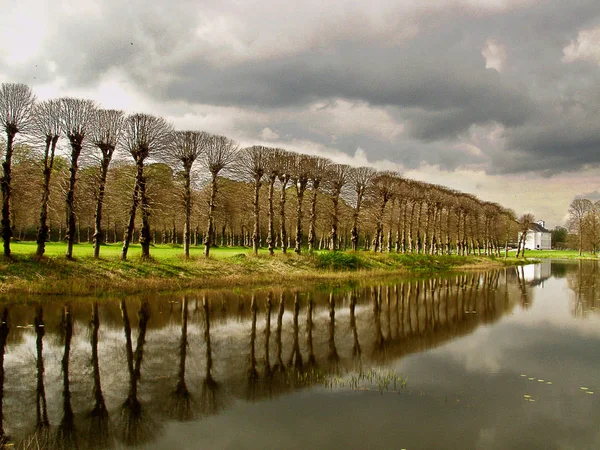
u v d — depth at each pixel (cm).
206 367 1347
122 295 2488
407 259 5209
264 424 948
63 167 3694
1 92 2683
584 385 1212
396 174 5738
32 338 1599
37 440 864
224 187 4628
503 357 1496
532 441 877
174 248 5697
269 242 4131
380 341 1717
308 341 1694
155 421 959
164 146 3312
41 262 2662
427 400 1095
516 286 3700
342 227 6906
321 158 4788
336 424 948
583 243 9925
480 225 8375
